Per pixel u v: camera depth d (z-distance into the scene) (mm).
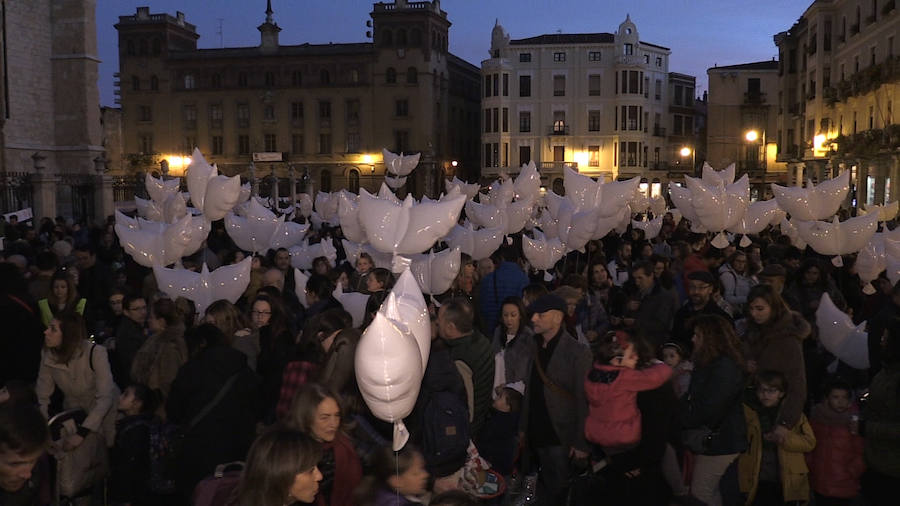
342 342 5188
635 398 5297
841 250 10586
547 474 6039
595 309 9164
